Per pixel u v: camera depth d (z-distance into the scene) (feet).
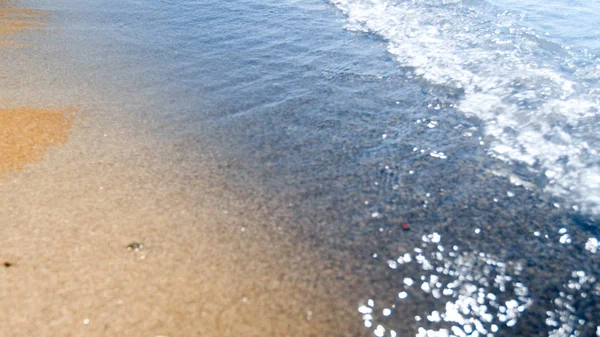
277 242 9.48
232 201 10.53
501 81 15.51
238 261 8.96
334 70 16.85
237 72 16.57
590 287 8.77
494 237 9.83
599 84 15.14
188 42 19.07
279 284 8.54
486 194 11.02
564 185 11.28
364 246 9.50
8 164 11.18
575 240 9.79
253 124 13.50
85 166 11.30
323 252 9.30
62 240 9.14
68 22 20.42
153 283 8.36
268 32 20.24
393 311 8.18
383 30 20.17
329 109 14.37
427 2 22.93
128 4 23.09
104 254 8.89
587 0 23.38
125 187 10.71
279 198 10.69
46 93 14.48
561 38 18.76
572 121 13.41
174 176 11.21
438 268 9.07
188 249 9.14
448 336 7.83
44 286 8.17
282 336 7.61
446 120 13.83
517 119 13.67
